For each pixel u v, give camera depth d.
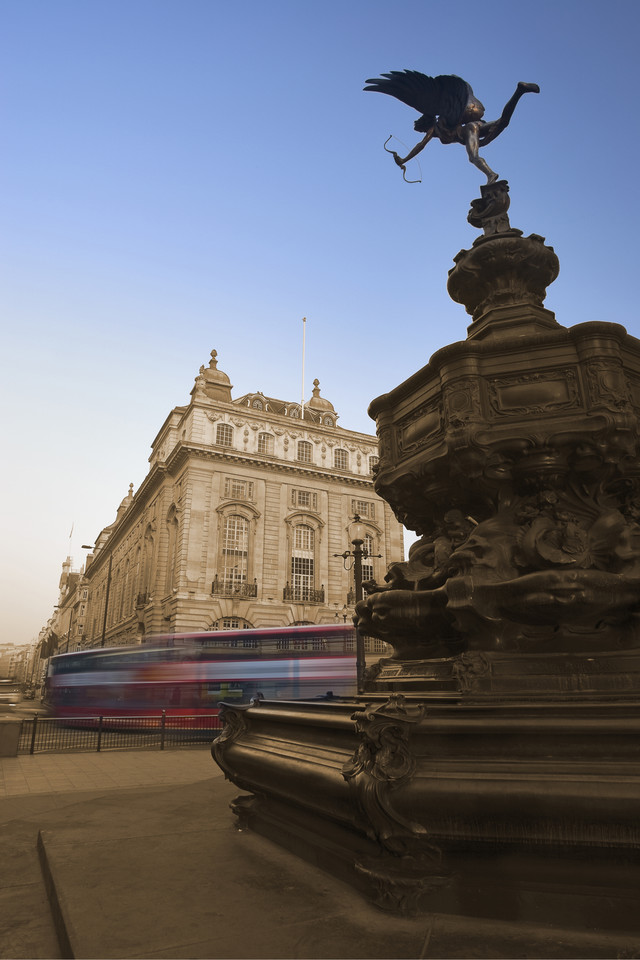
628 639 2.89
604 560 3.01
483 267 4.20
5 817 4.81
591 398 3.11
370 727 2.46
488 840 2.24
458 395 3.31
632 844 2.07
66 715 21.38
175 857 3.14
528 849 2.22
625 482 3.30
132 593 49.59
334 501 42.38
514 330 3.81
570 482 3.27
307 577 39.84
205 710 17.16
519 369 3.27
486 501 3.41
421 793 2.30
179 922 2.23
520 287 4.16
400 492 3.86
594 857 2.16
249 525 38.75
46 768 9.94
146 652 18.72
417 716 2.52
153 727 15.03
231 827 3.87
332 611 39.50
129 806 4.70
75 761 11.00
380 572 42.50
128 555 55.03
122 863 3.03
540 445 3.10
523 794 2.17
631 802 2.06
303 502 41.22
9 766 10.23
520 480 3.29
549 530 3.05
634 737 2.23
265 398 45.16
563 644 2.92
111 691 18.69
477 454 3.16
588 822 2.11
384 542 43.34
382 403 4.10
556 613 2.83
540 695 2.62
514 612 2.92
